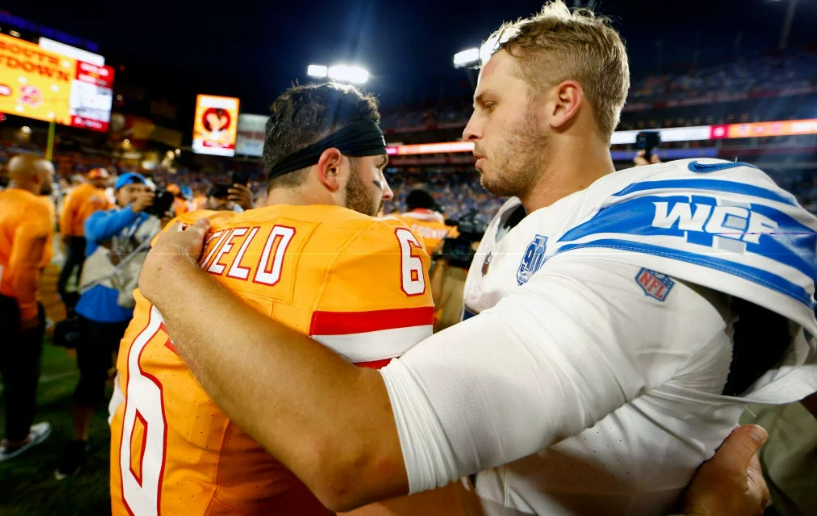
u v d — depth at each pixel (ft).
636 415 1.71
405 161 76.13
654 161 6.39
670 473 1.83
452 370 1.32
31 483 6.71
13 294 6.56
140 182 7.62
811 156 45.96
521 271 2.26
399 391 1.32
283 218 2.30
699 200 1.58
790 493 3.58
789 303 1.43
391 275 2.07
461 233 7.66
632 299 1.43
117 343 7.14
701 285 1.48
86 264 7.06
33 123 44.11
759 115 51.78
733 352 1.70
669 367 1.51
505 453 1.31
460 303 7.52
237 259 2.22
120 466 2.47
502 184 2.57
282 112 2.79
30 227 6.50
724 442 1.98
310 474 1.25
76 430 6.94
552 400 1.30
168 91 77.20
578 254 1.56
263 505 2.11
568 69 2.32
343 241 2.07
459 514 2.13
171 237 2.39
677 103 55.98
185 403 2.04
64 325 6.99
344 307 1.93
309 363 1.38
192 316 1.66
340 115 2.79
